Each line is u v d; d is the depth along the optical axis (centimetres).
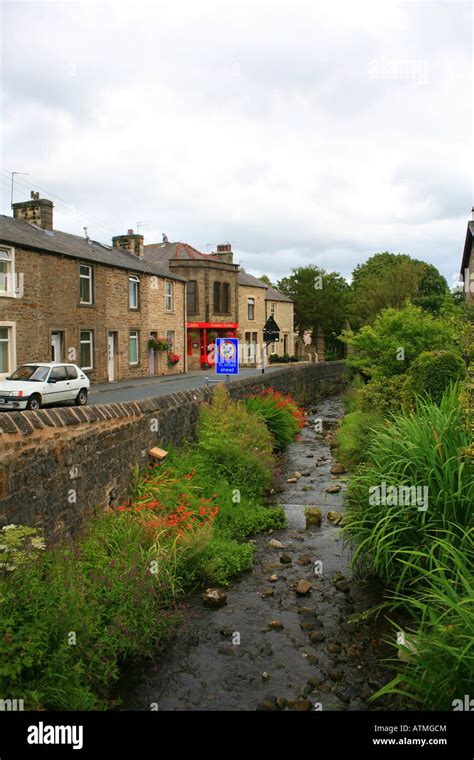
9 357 1928
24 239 2005
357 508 653
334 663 450
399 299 2852
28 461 471
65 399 1606
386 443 646
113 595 472
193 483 817
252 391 1591
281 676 434
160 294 3075
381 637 487
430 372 930
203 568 610
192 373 3278
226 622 520
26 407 1453
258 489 930
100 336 2480
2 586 369
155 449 830
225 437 980
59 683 367
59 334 2217
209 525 690
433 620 375
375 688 415
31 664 344
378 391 1128
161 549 579
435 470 528
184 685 424
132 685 425
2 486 429
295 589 584
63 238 2473
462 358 1007
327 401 2597
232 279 4003
